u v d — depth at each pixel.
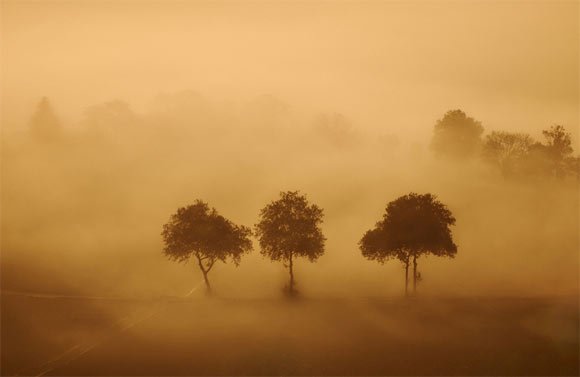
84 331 45.94
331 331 43.50
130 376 37.47
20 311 50.34
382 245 52.81
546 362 36.75
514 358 37.47
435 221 52.34
